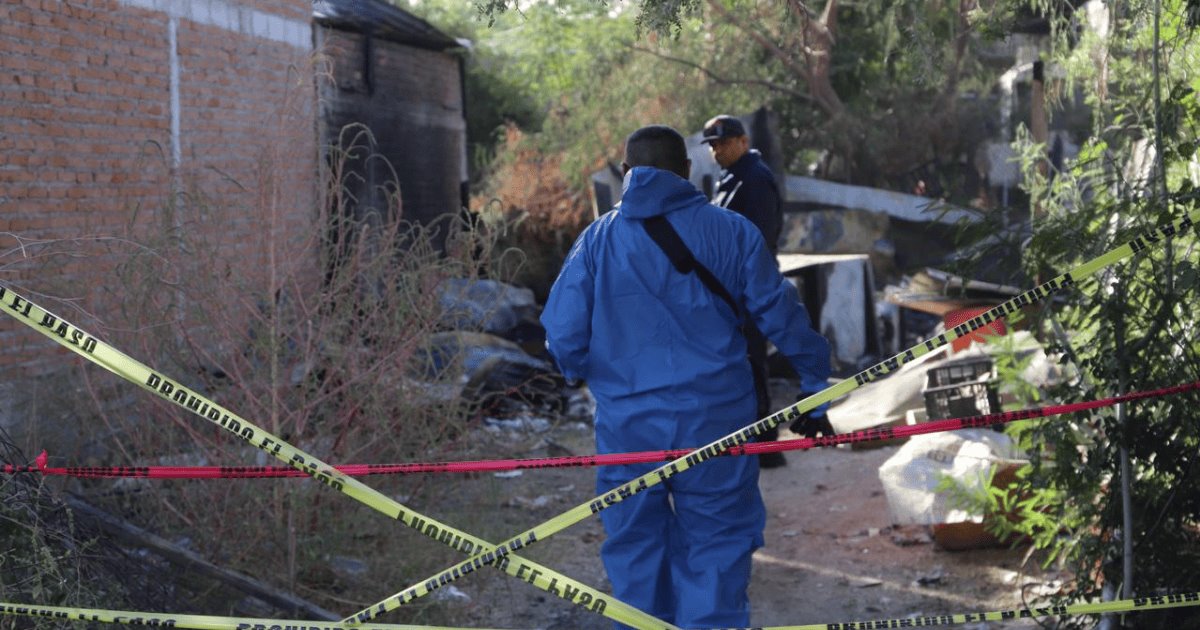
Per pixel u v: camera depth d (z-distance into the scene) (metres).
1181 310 3.78
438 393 5.19
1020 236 4.06
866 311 10.38
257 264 4.69
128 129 7.12
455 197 13.95
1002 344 4.70
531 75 21.38
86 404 4.69
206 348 4.61
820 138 15.91
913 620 2.65
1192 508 3.67
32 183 6.30
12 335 5.76
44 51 6.40
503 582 5.10
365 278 4.99
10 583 3.22
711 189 12.86
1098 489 4.00
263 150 5.04
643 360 3.52
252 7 8.45
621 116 15.83
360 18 10.37
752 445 2.70
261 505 4.50
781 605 4.89
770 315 3.55
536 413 8.58
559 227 15.60
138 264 4.48
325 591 4.66
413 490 5.22
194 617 2.52
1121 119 4.32
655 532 3.61
